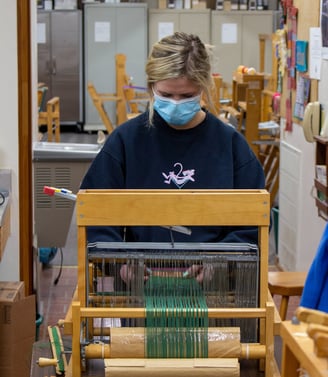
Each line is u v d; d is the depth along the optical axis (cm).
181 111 217
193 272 197
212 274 196
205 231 220
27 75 391
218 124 230
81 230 191
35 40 486
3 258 403
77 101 1325
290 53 518
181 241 220
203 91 224
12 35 388
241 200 190
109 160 226
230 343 188
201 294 196
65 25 1299
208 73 220
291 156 521
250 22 1331
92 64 1319
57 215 433
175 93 217
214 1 1389
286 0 520
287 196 536
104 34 1309
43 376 218
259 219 191
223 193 191
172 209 190
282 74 545
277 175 675
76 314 188
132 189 215
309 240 488
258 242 198
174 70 214
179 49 215
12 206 398
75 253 604
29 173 399
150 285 197
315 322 135
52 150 432
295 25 504
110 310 188
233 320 202
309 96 473
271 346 190
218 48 1334
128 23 1308
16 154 395
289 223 532
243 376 193
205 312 188
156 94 221
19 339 342
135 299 197
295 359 153
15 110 392
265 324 191
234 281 197
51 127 824
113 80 1323
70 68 1312
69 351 221
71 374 192
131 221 190
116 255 194
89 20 1306
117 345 187
